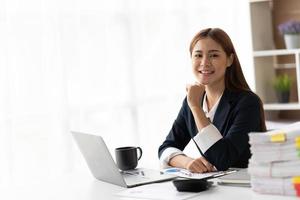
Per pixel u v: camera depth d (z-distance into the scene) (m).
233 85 2.66
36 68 3.78
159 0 4.79
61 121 3.92
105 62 4.31
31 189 2.33
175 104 4.91
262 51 4.13
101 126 4.29
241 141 2.46
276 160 1.86
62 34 3.95
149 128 4.69
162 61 4.81
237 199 1.87
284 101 4.26
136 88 4.57
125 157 2.48
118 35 4.44
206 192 2.01
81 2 4.12
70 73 4.05
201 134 2.40
